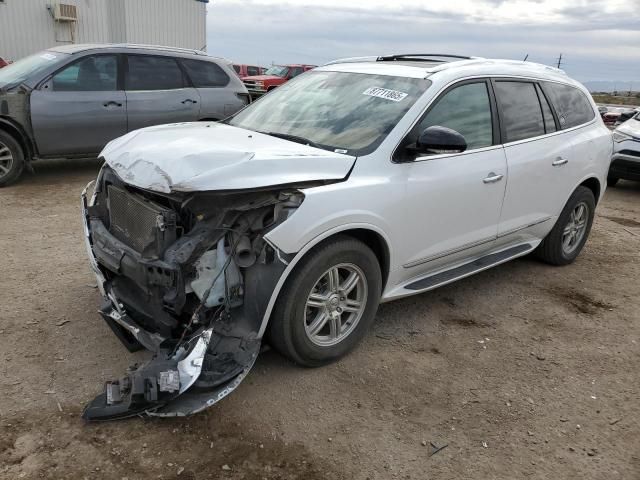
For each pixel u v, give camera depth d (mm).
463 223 4180
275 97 4648
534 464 2879
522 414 3273
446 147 3467
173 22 23797
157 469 2650
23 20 19938
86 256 5168
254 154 3131
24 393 3117
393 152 3641
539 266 5734
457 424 3145
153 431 2893
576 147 5230
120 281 3521
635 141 9844
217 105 9188
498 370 3721
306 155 3309
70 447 2740
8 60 19922
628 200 9602
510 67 4773
